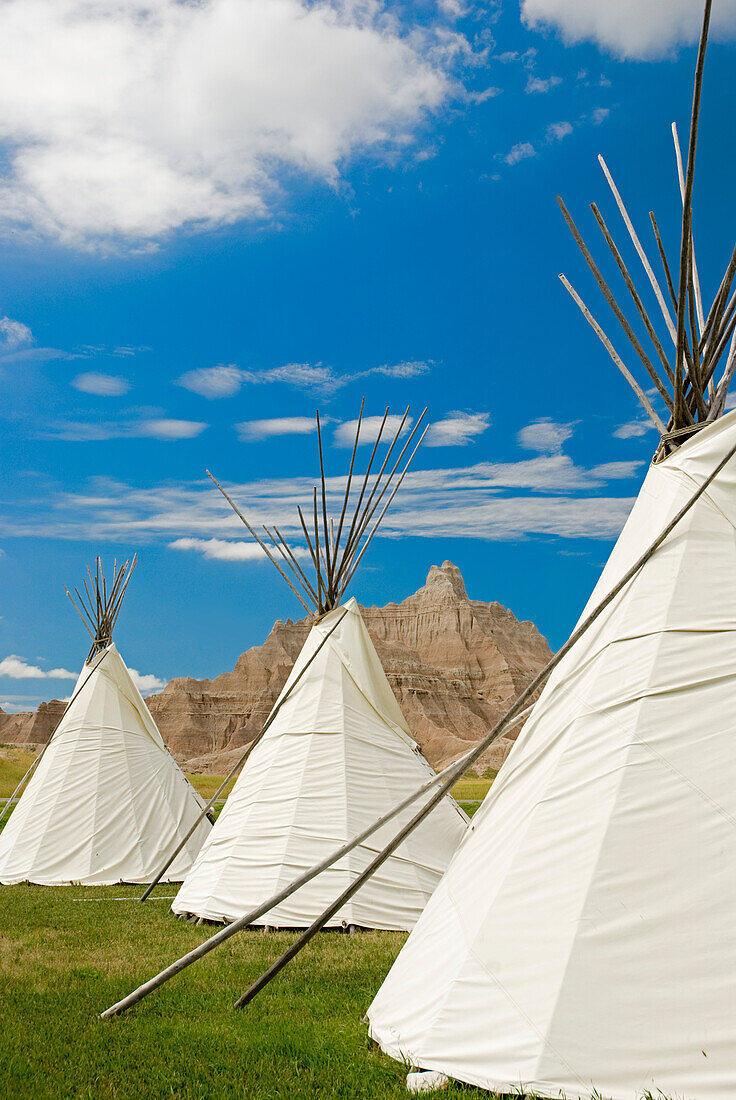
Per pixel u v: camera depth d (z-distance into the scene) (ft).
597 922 13.99
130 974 22.18
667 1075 12.48
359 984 21.17
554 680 18.66
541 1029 13.32
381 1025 16.33
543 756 17.44
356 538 38.34
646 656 16.58
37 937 27.66
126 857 44.14
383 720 36.14
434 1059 14.25
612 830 14.83
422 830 33.24
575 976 13.60
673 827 14.52
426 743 318.86
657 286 21.84
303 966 23.15
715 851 14.06
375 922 29.55
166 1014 18.58
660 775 15.11
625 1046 12.84
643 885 14.14
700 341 20.02
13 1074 14.76
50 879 42.80
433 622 451.53
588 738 16.42
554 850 15.39
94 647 51.85
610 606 18.11
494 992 14.40
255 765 35.17
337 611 37.40
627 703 16.22
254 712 382.83
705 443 18.35
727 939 13.25
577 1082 12.68
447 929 16.84
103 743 47.50
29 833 44.68
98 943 26.89
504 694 404.57
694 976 13.12
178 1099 13.89
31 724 305.12
